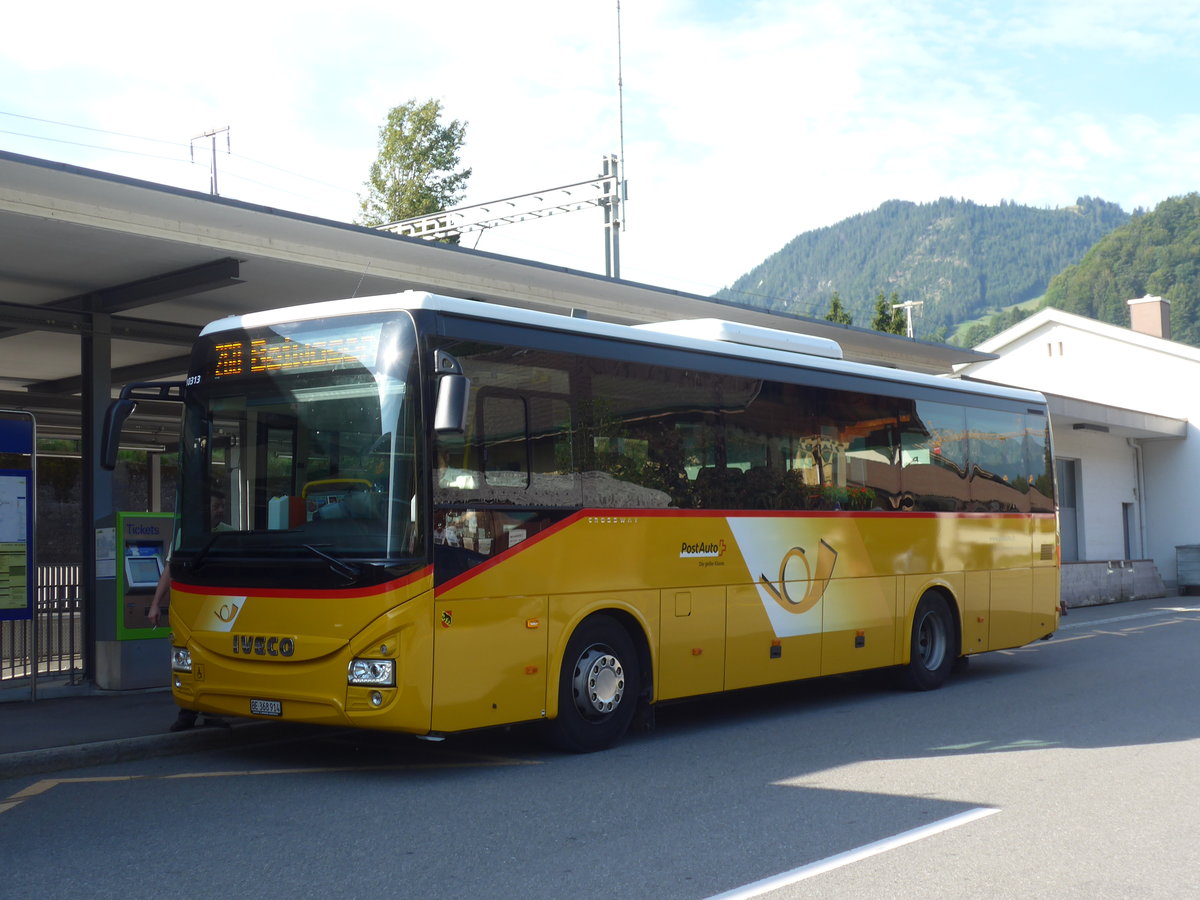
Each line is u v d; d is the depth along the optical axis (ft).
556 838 22.00
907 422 43.75
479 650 27.78
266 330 29.35
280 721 30.45
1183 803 24.76
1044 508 51.37
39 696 38.78
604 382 31.96
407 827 22.95
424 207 140.56
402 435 26.96
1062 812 23.94
